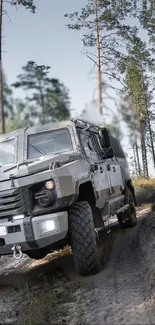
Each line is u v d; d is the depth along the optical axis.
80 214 5.32
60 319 4.26
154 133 24.19
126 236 7.50
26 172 5.08
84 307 4.44
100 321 3.97
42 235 4.88
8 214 4.97
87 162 6.00
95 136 7.24
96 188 5.98
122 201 8.04
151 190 14.75
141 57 22.98
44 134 6.38
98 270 5.37
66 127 6.37
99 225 5.94
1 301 5.12
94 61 22.45
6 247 4.98
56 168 5.16
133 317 3.84
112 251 6.46
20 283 5.73
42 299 4.76
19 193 4.97
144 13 22.89
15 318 4.52
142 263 5.42
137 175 23.48
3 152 6.33
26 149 6.25
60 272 5.88
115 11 22.47
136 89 24.12
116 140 9.03
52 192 4.97
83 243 5.23
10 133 6.67
